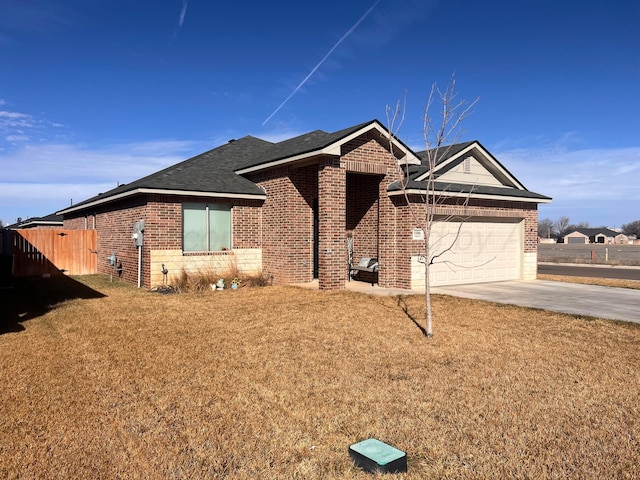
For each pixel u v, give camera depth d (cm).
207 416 467
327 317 950
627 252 5359
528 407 491
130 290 1351
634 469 368
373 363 643
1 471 361
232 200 1517
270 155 1551
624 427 444
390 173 1448
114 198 1533
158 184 1373
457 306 1097
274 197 1514
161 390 535
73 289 1380
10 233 1734
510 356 680
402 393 530
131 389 538
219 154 1809
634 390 542
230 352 691
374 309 1045
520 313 1013
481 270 1623
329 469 373
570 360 661
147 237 1362
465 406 493
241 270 1534
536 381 571
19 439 414
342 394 527
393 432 434
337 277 1354
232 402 502
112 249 1720
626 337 802
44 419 455
